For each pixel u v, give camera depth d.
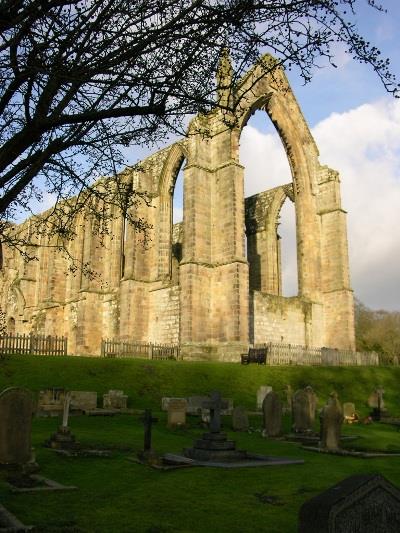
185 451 16.42
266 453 17.39
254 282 58.53
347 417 28.00
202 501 11.07
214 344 41.06
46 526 9.09
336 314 50.06
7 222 13.66
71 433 18.53
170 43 9.20
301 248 51.94
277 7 8.80
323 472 14.07
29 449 13.95
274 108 51.81
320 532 6.07
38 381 28.09
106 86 9.91
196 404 27.03
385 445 19.98
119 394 26.23
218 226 43.03
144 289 48.41
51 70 8.58
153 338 47.12
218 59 10.05
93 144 11.48
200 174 43.38
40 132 8.70
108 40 8.70
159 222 50.09
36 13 8.12
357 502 6.17
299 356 40.59
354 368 38.88
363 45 8.82
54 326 58.44
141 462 14.64
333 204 52.41
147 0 8.80
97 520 9.62
